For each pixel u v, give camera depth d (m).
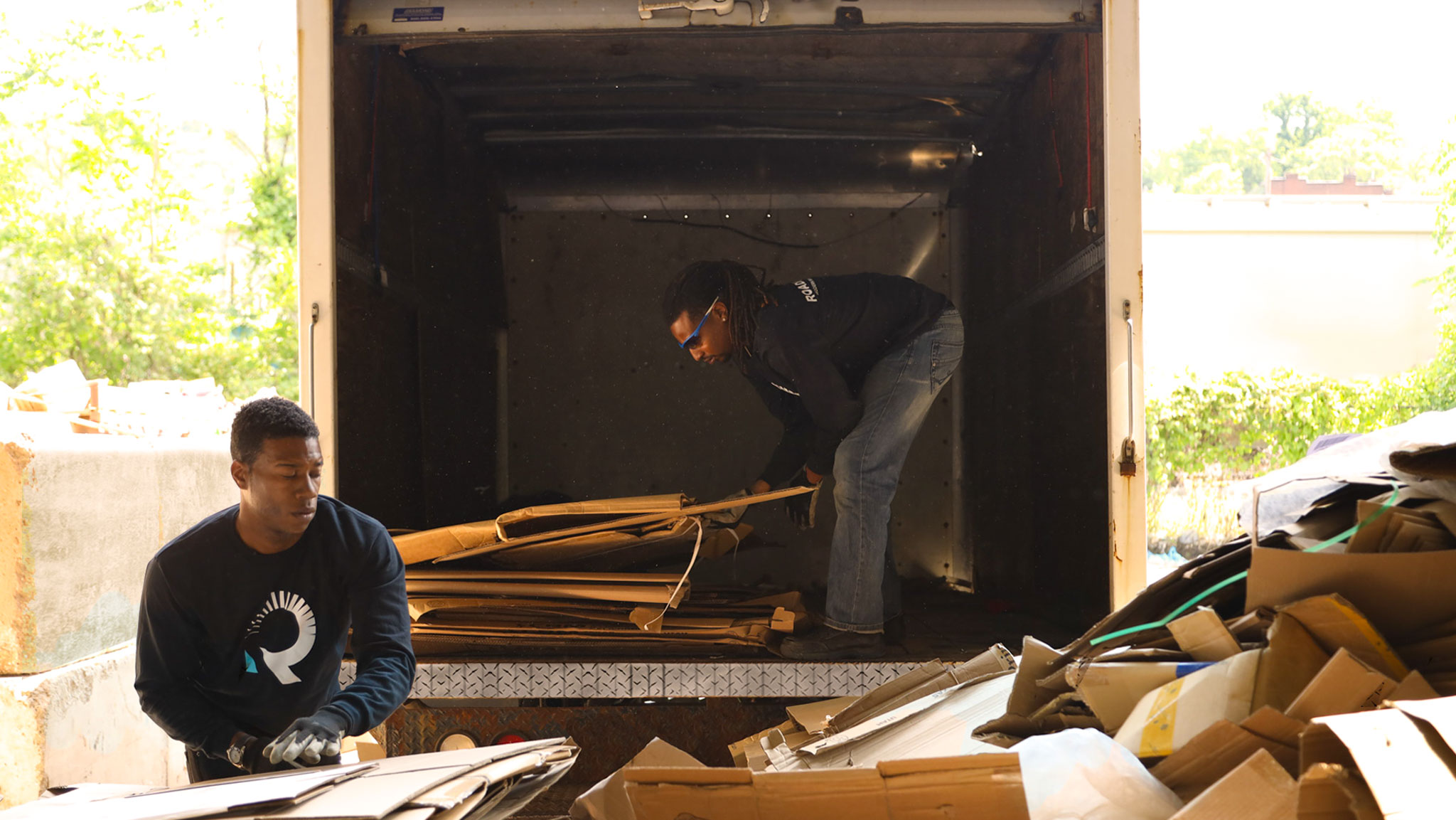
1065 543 2.74
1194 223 9.86
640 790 1.22
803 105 3.54
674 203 4.29
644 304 4.31
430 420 3.28
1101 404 2.38
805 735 1.90
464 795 1.18
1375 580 1.18
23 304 9.51
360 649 1.70
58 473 2.43
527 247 4.31
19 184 9.78
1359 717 0.95
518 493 4.27
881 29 2.30
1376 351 9.85
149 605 1.65
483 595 2.40
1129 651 1.40
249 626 1.71
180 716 1.63
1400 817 0.84
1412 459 1.17
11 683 2.29
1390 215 9.82
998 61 3.11
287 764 1.57
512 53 3.10
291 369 10.45
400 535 2.49
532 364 4.31
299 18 2.27
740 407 4.31
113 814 1.23
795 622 2.54
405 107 3.03
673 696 2.18
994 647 1.87
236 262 11.53
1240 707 1.17
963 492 4.11
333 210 2.29
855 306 2.78
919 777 1.14
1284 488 1.44
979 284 3.89
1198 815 1.00
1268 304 9.84
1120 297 2.28
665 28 2.30
